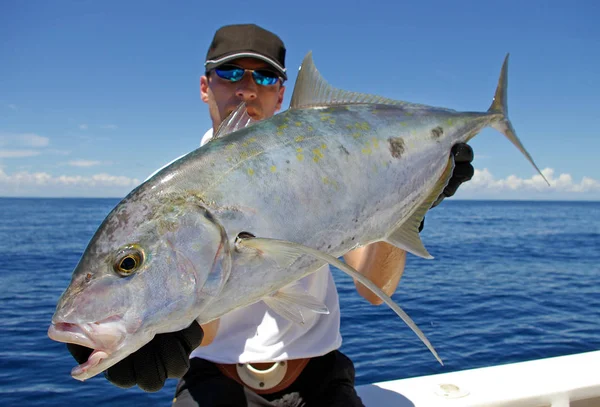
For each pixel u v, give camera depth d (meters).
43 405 2.00
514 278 5.73
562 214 36.22
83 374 0.62
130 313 0.65
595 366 1.25
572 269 6.70
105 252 0.66
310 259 0.76
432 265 7.10
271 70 1.11
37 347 2.80
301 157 0.77
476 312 3.71
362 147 0.84
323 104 0.85
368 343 2.77
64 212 38.78
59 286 5.49
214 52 1.11
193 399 0.96
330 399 0.98
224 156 0.73
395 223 0.89
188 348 0.71
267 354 0.97
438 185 0.96
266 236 0.72
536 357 2.58
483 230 16.92
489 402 1.11
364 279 0.64
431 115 0.95
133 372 0.70
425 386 1.19
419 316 3.56
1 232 16.53
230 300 0.71
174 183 0.69
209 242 0.68
